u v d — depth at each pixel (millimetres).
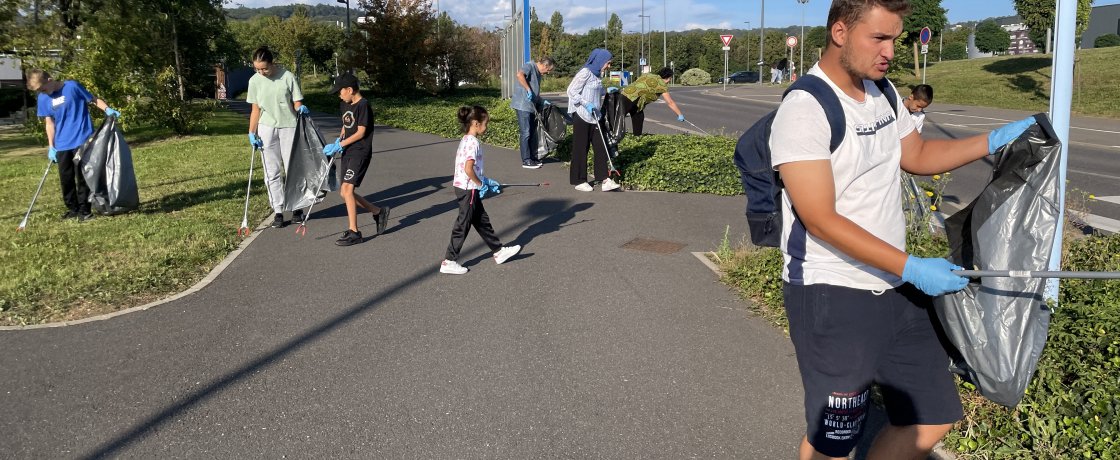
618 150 11836
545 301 5809
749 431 3812
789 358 4719
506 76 29000
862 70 2389
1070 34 4121
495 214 9086
